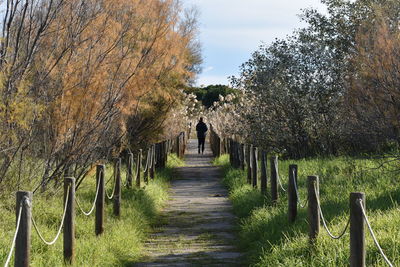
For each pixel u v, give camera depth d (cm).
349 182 1395
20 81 1071
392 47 1488
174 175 2425
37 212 1109
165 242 1166
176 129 3325
